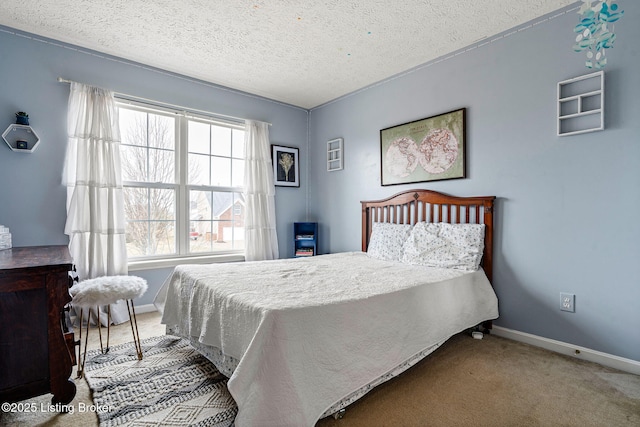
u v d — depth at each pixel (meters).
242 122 3.66
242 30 2.41
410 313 1.80
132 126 3.06
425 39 2.53
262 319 1.29
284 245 4.03
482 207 2.53
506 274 2.41
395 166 3.19
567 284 2.12
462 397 1.61
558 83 2.13
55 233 2.57
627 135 1.88
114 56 2.82
